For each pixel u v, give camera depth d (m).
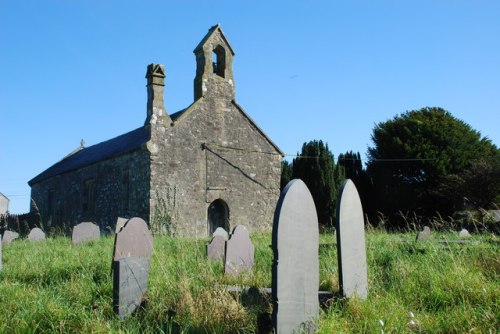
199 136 22.66
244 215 23.70
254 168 24.38
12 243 15.56
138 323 5.00
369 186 34.03
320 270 7.43
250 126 24.52
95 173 25.77
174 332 4.86
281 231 4.96
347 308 5.27
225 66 24.06
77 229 15.26
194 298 5.54
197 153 22.48
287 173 34.66
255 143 24.59
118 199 23.31
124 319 5.35
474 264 6.64
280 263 4.92
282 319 4.88
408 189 33.81
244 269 7.91
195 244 11.23
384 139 35.72
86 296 6.15
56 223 29.95
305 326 4.93
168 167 21.47
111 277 7.15
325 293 5.95
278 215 4.96
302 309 5.05
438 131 33.94
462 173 31.38
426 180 33.84
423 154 33.50
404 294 5.89
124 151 22.66
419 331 4.57
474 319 4.71
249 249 8.95
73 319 5.04
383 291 6.07
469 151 33.38
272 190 24.86
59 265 8.38
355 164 34.16
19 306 5.40
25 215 30.25
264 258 9.43
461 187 29.25
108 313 5.59
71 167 28.64
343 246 5.93
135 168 22.11
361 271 6.10
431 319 4.92
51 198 31.81
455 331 4.61
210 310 5.13
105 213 24.39
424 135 34.44
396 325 4.64
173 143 21.78
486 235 11.98
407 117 36.75
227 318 5.03
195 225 21.88
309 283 5.14
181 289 5.78
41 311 5.17
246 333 4.77
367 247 8.69
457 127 34.28
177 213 21.33
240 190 23.70
